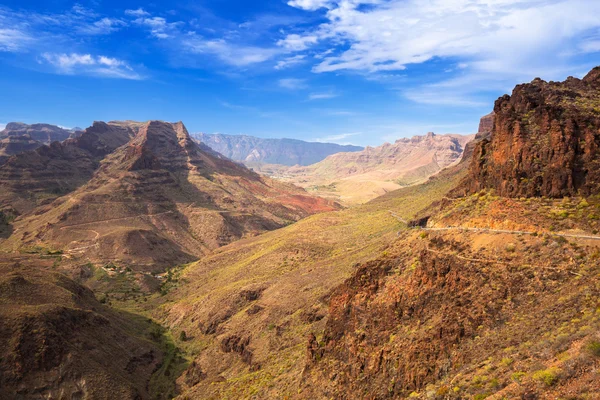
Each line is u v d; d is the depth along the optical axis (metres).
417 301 50.16
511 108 64.12
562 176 51.47
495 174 60.44
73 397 90.56
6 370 88.69
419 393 38.41
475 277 46.56
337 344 57.97
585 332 31.38
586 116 54.78
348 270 103.69
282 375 69.88
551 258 43.69
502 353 35.56
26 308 102.25
